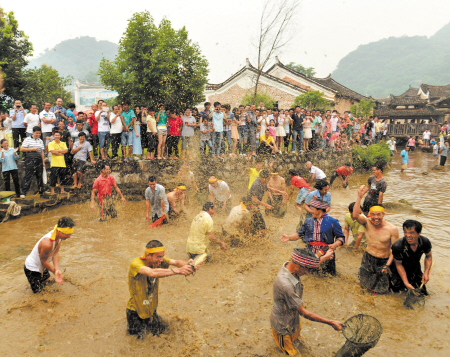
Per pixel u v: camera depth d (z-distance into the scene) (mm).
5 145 9070
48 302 4879
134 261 3854
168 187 11336
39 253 4922
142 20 13242
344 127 19875
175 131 11625
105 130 10594
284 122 13984
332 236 5723
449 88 57500
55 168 9656
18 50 17172
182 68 15023
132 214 9391
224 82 28266
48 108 10523
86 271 5871
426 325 4387
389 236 5164
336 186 14195
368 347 3264
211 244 7109
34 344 3965
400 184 15281
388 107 45969
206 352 3855
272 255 6660
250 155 13023
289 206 10492
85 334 4168
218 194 8969
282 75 31312
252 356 3793
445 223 8883
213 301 4969
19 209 8711
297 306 3465
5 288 5258
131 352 3852
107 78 13609
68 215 9109
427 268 4977
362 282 5398
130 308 4043
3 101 17016
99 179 8586
